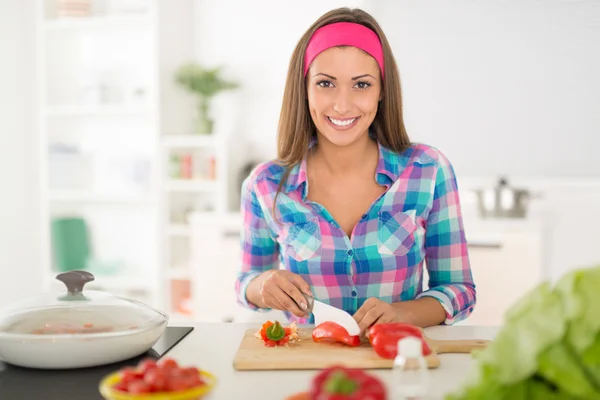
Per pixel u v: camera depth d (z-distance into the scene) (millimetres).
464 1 3617
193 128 3943
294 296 1221
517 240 3066
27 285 3850
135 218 3881
